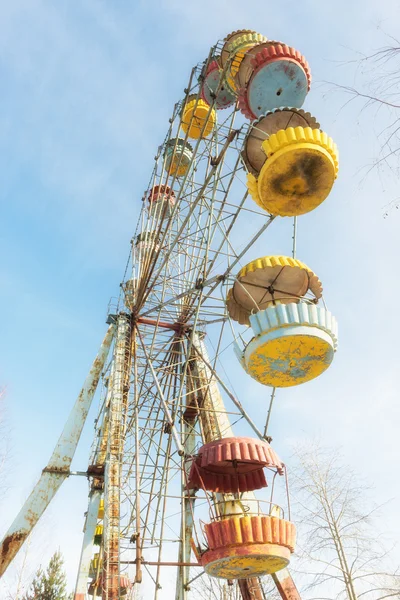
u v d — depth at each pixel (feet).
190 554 74.54
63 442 73.31
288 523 45.06
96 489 84.84
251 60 54.75
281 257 50.78
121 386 74.54
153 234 83.66
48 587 140.56
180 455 55.72
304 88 55.62
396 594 69.00
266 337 43.21
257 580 61.77
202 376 80.79
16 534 64.39
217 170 59.62
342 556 74.90
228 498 54.90
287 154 41.45
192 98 82.02
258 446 47.21
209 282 65.21
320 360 45.85
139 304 85.30
